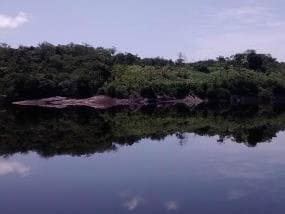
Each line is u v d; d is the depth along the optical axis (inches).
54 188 1368.1
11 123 3174.2
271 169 1614.2
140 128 2913.4
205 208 1144.8
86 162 1766.7
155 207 1160.2
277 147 2096.5
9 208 1167.6
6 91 5098.4
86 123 3216.0
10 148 2101.4
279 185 1374.3
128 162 1765.5
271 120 3462.1
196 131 2738.7
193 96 5984.3
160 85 5841.5
